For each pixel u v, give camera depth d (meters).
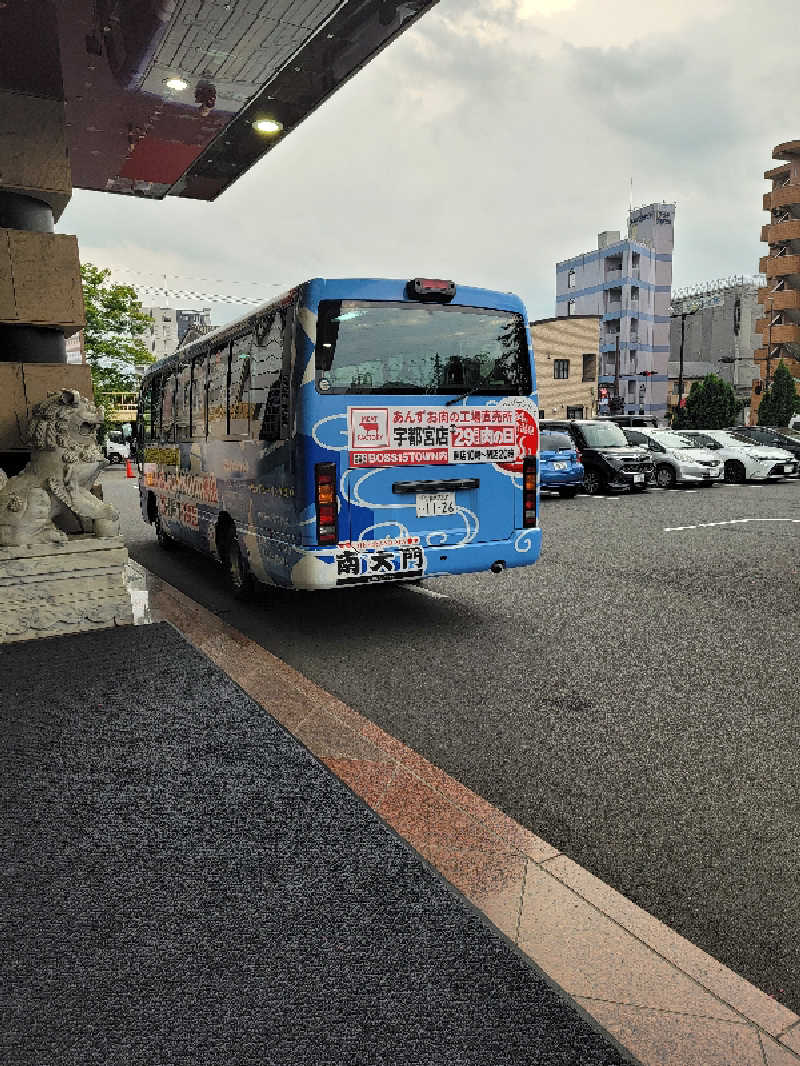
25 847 2.60
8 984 1.95
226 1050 1.73
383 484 5.49
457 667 5.00
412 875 2.45
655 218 61.97
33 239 5.19
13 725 3.63
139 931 2.16
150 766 3.21
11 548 4.98
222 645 5.20
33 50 5.12
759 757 3.58
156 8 5.40
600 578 7.91
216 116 7.40
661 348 63.12
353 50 6.11
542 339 45.22
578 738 3.82
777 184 53.66
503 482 5.99
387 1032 1.79
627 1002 1.94
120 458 39.38
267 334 5.79
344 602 6.97
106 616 5.31
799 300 52.44
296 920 2.21
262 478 6.00
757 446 21.97
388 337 5.48
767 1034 1.82
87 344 35.56
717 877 2.63
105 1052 1.73
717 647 5.37
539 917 2.31
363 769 3.33
